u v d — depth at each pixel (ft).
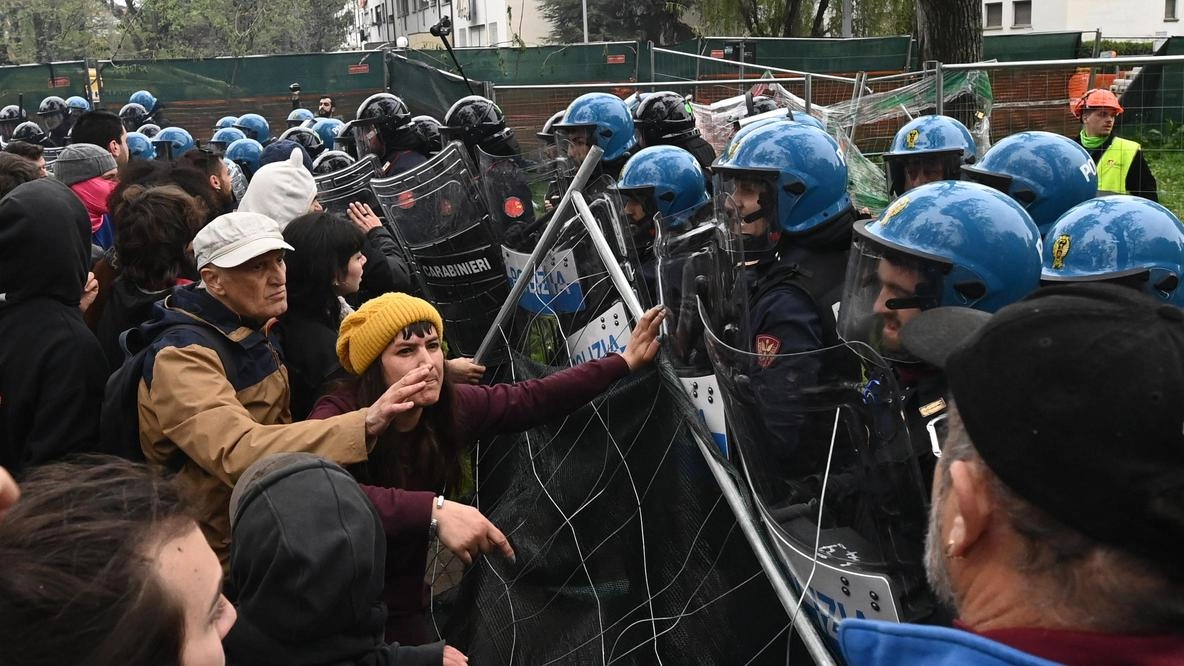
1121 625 3.21
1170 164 23.25
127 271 11.44
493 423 9.30
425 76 60.44
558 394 9.25
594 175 14.74
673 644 8.48
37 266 10.19
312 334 10.40
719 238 8.71
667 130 19.56
